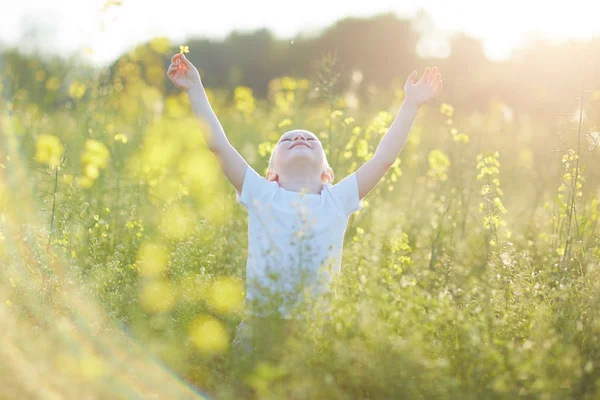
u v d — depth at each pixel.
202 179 6.04
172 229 4.72
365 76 23.86
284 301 3.33
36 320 3.49
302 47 24.14
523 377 2.74
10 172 5.30
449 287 4.20
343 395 2.74
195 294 3.69
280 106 7.96
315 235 3.62
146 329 3.54
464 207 5.86
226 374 3.16
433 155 5.83
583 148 5.55
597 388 2.85
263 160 6.62
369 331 2.92
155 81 6.92
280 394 2.70
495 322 3.24
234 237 5.16
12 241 4.21
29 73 7.39
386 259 4.36
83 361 2.80
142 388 2.94
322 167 3.95
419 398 2.72
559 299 3.58
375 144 6.36
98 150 5.16
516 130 8.48
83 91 6.79
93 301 3.75
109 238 4.88
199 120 3.92
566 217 4.80
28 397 2.57
